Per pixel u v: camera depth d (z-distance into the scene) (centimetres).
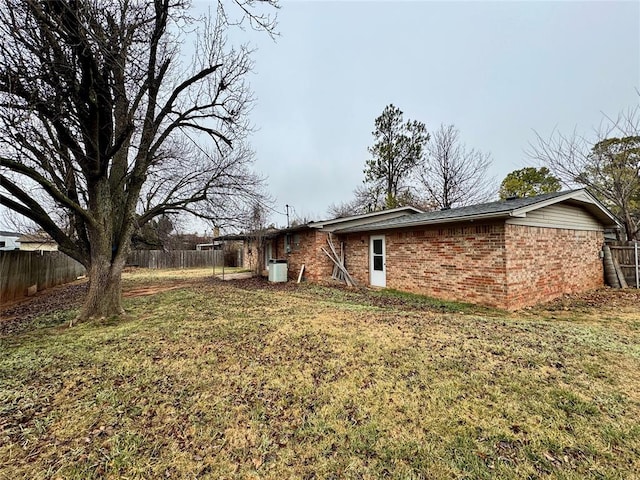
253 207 1098
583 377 319
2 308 812
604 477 190
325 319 568
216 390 304
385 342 430
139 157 658
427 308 716
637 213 1267
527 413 257
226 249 2486
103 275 604
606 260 1039
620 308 702
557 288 828
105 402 283
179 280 1428
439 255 845
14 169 461
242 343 437
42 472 199
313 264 1245
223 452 218
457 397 283
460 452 213
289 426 247
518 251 714
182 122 712
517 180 2030
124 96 569
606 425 240
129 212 645
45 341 462
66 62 475
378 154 2139
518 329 496
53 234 585
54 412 266
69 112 526
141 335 485
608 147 1170
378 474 195
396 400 280
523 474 193
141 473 199
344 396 288
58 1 418
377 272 1079
